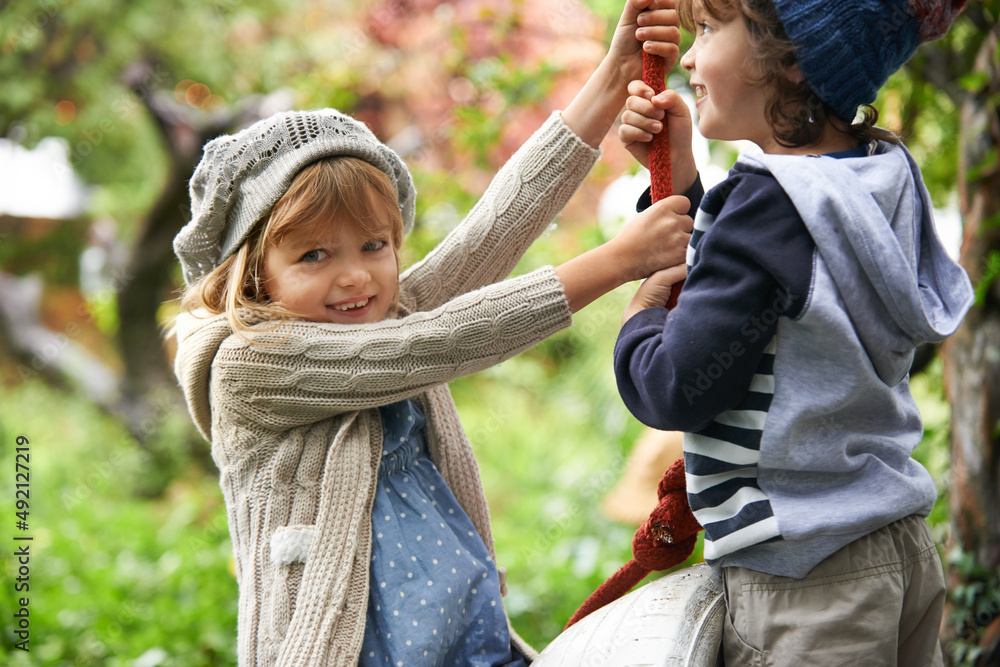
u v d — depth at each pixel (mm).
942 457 3283
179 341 1688
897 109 3225
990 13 2543
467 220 1776
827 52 1255
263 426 1559
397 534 1521
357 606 1444
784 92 1318
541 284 1524
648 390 1311
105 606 4406
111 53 7391
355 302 1575
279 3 7168
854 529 1273
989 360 2533
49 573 4953
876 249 1206
